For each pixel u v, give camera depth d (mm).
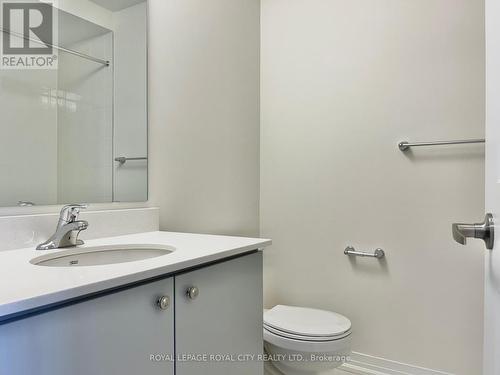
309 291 1954
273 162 2082
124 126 1333
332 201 1893
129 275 690
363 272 1803
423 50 1667
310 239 1956
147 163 1409
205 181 1679
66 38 1159
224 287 975
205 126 1685
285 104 2049
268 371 1690
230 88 1857
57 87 1130
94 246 1034
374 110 1783
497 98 516
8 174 1003
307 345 1392
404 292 1697
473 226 591
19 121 1030
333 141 1895
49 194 1100
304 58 1993
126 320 703
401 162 1712
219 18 1788
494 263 540
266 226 2102
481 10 1550
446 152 1610
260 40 2125
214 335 934
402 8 1721
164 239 1174
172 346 807
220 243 1084
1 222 956
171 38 1518
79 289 605
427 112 1650
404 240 1700
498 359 529
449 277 1600
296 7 2029
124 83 1336
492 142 555
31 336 556
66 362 599
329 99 1909
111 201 1282
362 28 1824
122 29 1332
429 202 1646
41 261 892
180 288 833
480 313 1534
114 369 677
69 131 1161
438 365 1612
